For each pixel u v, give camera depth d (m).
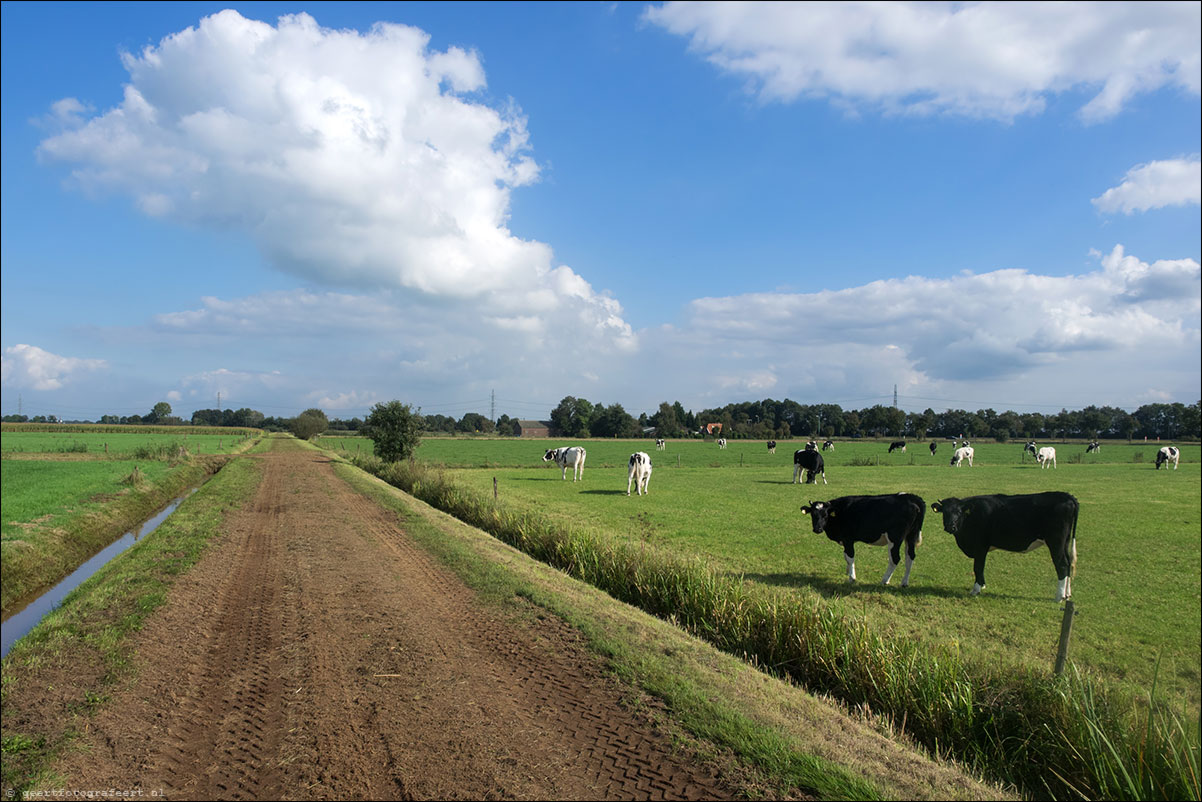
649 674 6.89
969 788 4.98
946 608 11.28
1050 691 6.29
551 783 4.96
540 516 18.23
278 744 5.62
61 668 7.12
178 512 19.83
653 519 20.53
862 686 7.30
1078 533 18.33
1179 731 5.61
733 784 4.91
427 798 4.81
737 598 9.62
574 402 164.62
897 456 66.31
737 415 182.12
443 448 78.50
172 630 8.59
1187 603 11.56
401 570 12.15
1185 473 42.88
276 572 12.05
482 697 6.52
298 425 107.19
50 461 42.00
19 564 14.69
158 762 5.33
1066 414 137.25
